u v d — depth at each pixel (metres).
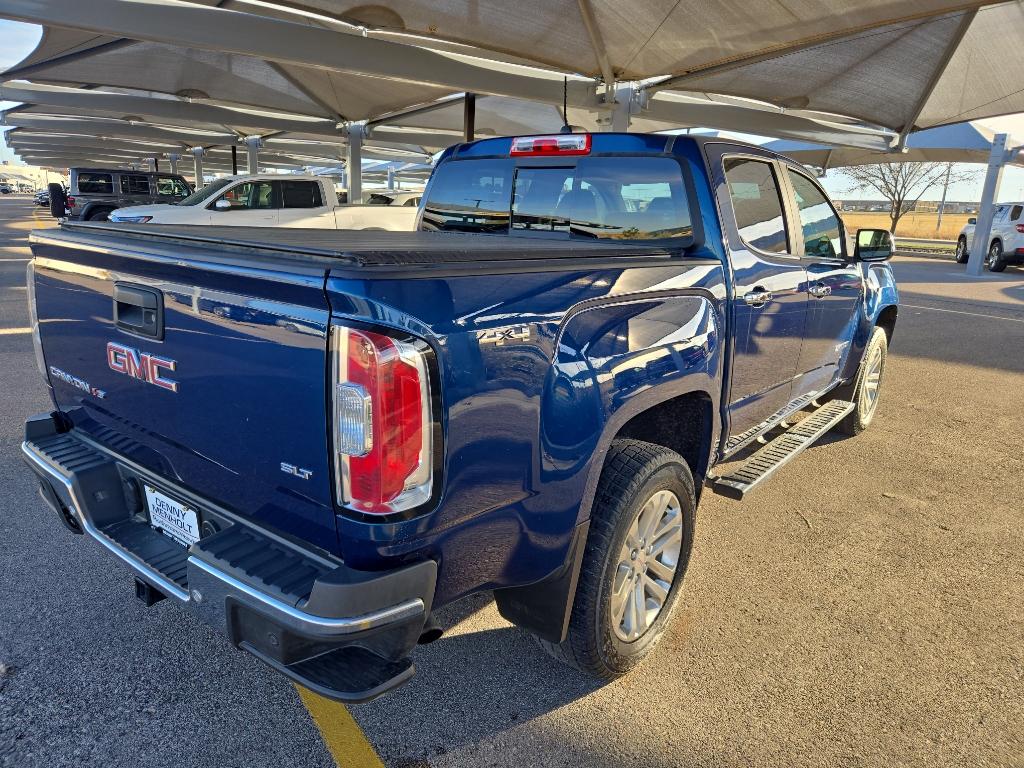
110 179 21.27
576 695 2.68
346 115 18.38
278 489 1.97
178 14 8.47
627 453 2.60
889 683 2.78
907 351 9.16
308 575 1.89
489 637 3.04
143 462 2.50
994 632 3.14
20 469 4.52
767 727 2.53
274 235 2.72
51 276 2.71
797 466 5.12
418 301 1.76
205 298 2.02
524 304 2.03
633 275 2.51
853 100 12.98
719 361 3.07
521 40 9.51
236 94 16.62
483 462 1.95
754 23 8.41
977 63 11.60
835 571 3.64
